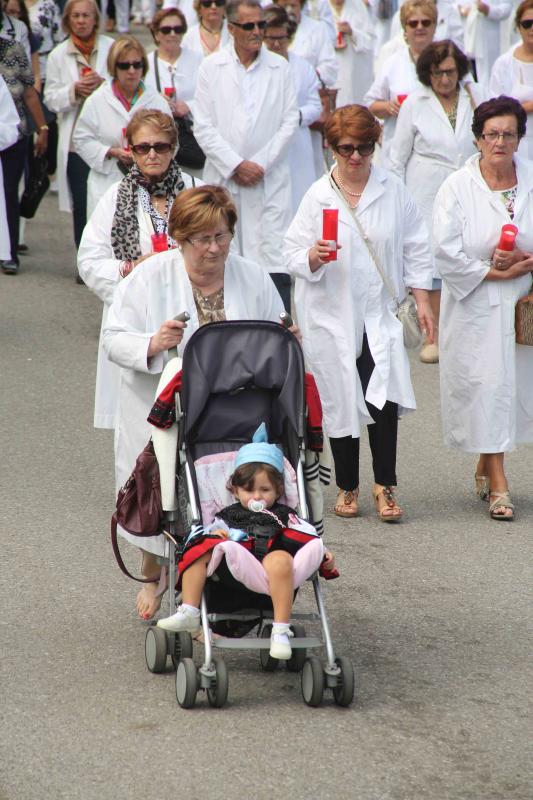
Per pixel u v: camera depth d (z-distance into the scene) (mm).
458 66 36031
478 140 25844
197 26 47031
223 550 16609
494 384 25734
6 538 23609
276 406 18328
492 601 21453
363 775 15500
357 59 57125
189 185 22750
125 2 95312
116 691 17688
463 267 25641
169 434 18078
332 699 17625
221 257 18609
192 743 16188
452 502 26797
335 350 24875
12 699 17359
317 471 18141
